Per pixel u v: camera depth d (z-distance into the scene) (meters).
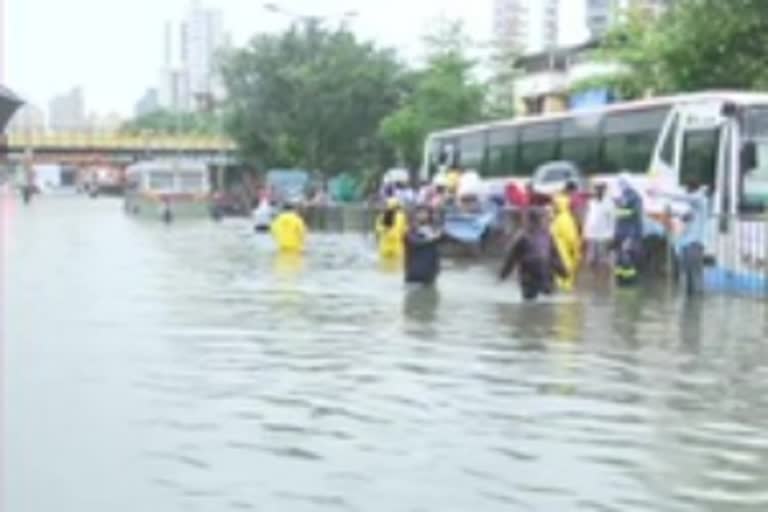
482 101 71.12
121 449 11.64
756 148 29.50
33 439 12.05
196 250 43.19
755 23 37.22
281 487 10.30
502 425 12.90
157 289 27.80
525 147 42.94
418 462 11.23
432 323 21.48
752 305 25.12
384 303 24.86
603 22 82.81
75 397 14.23
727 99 29.67
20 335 19.61
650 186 31.88
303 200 66.31
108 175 160.75
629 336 20.02
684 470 11.10
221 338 19.33
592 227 32.94
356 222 59.81
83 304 24.45
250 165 85.12
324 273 32.75
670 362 17.28
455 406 13.88
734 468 11.20
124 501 9.89
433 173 53.03
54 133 158.00
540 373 16.19
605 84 53.66
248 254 41.06
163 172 88.81
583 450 11.81
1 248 43.94
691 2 38.62
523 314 23.05
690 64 38.41
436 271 29.22
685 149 31.11
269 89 81.50
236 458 11.31
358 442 12.02
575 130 38.91
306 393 14.58
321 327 20.81
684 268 27.39
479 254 40.78
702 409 13.90
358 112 78.12
